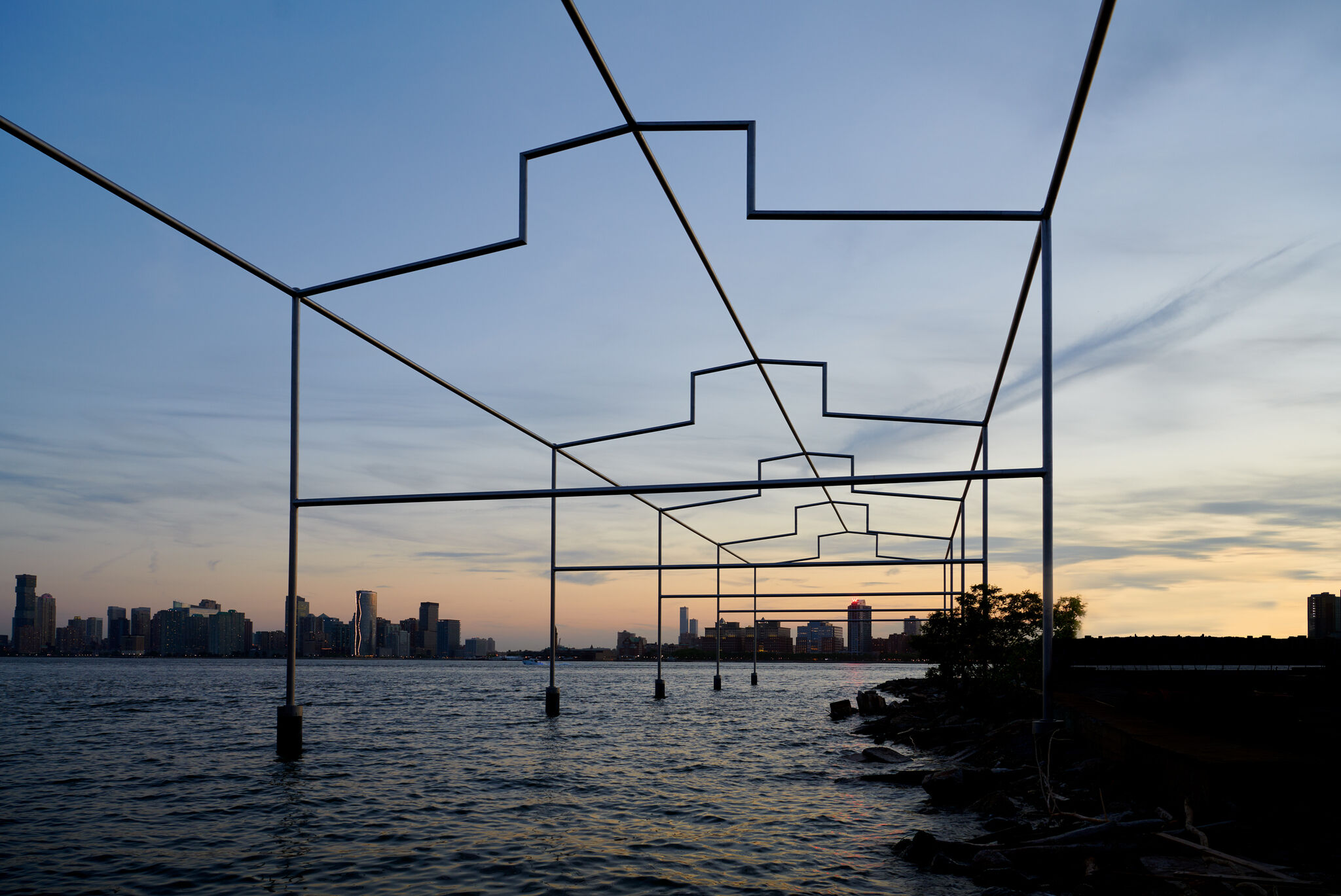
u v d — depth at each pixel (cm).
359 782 2027
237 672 13488
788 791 1883
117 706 5044
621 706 4841
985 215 1722
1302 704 1602
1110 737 1482
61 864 1272
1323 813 1031
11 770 2283
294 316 2081
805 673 13025
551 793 1873
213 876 1200
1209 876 886
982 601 3091
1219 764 1089
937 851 1193
